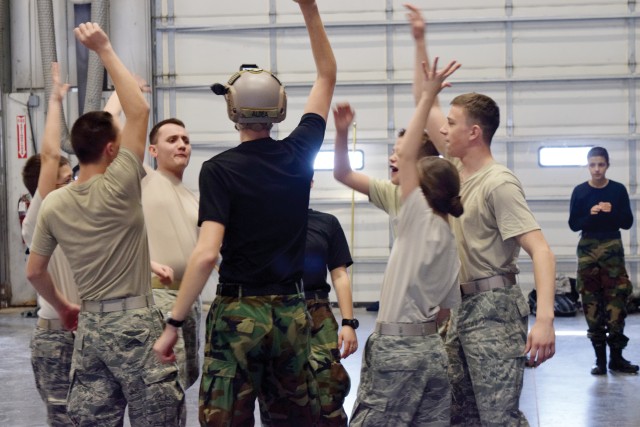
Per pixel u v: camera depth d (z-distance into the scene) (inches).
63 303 148.4
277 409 121.3
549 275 128.2
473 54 441.7
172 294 172.4
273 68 452.4
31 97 464.4
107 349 136.1
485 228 134.9
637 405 233.9
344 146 138.8
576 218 279.6
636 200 434.9
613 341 276.7
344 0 446.3
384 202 141.0
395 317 131.0
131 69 457.1
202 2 454.6
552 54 438.3
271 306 116.6
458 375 139.6
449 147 140.1
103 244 136.1
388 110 446.3
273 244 117.2
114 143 139.2
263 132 119.6
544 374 275.9
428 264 129.5
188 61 456.1
